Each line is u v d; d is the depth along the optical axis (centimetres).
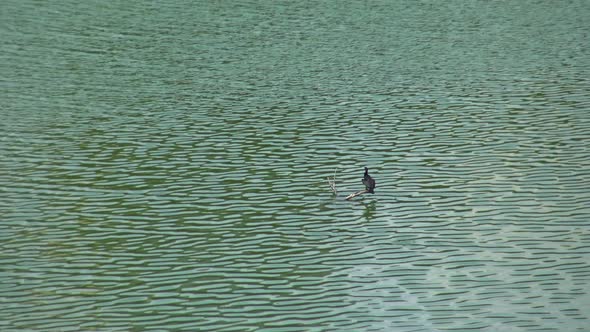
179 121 6488
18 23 9006
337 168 5631
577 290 4162
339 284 4225
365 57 8250
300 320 3897
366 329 3828
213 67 7844
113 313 3941
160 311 3962
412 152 5903
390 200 5166
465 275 4319
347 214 4975
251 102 6944
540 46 8731
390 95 7162
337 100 7019
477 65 8062
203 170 5588
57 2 9900
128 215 4941
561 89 7338
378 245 4625
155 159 5762
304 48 8494
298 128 6375
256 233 4750
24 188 5281
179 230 4769
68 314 3931
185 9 9819
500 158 5784
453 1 10594
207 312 3956
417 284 4231
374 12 9950
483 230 4781
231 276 4291
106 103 6850
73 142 6038
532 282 4241
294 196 5219
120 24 9131
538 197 5175
